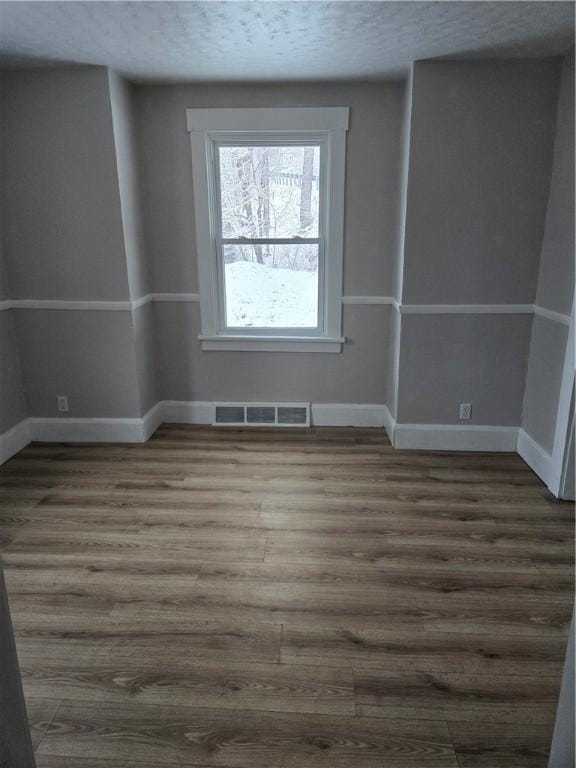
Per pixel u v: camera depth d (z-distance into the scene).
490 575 2.31
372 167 3.50
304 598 2.18
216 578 2.30
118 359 3.57
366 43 2.66
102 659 1.88
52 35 2.53
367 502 2.91
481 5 2.18
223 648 1.92
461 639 1.96
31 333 3.56
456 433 3.54
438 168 3.12
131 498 2.96
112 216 3.31
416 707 1.69
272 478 3.18
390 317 3.75
